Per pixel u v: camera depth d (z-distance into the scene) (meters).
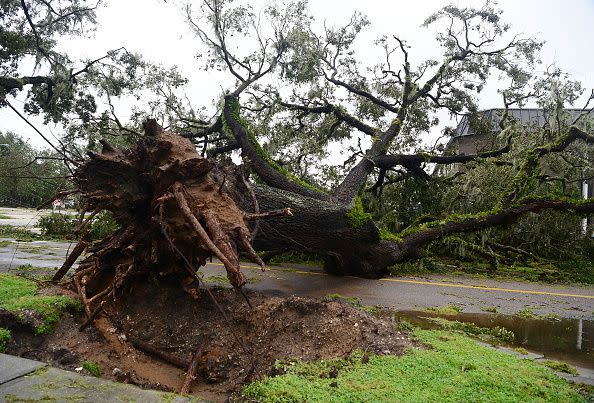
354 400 3.25
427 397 3.34
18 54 15.81
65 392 3.05
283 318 5.17
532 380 3.88
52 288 6.18
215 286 8.30
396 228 16.23
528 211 13.61
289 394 3.34
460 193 16.03
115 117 14.52
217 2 15.77
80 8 18.02
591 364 5.04
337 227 10.66
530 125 20.23
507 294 9.99
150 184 6.21
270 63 16.39
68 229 18.45
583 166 16.58
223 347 4.90
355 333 4.85
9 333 4.50
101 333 5.18
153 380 4.33
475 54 17.55
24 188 27.09
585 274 14.23
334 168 17.89
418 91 16.70
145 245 6.19
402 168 17.03
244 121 13.59
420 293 9.57
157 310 5.86
